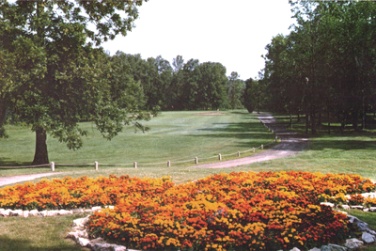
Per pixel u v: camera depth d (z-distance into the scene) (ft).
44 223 34.65
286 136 173.99
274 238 27.04
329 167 72.74
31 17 85.51
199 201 34.50
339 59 181.37
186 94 505.25
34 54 74.90
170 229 28.04
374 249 27.37
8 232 32.32
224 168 73.15
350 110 190.49
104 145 155.53
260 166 77.00
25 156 130.11
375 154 95.09
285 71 193.77
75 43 87.76
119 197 40.06
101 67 110.52
